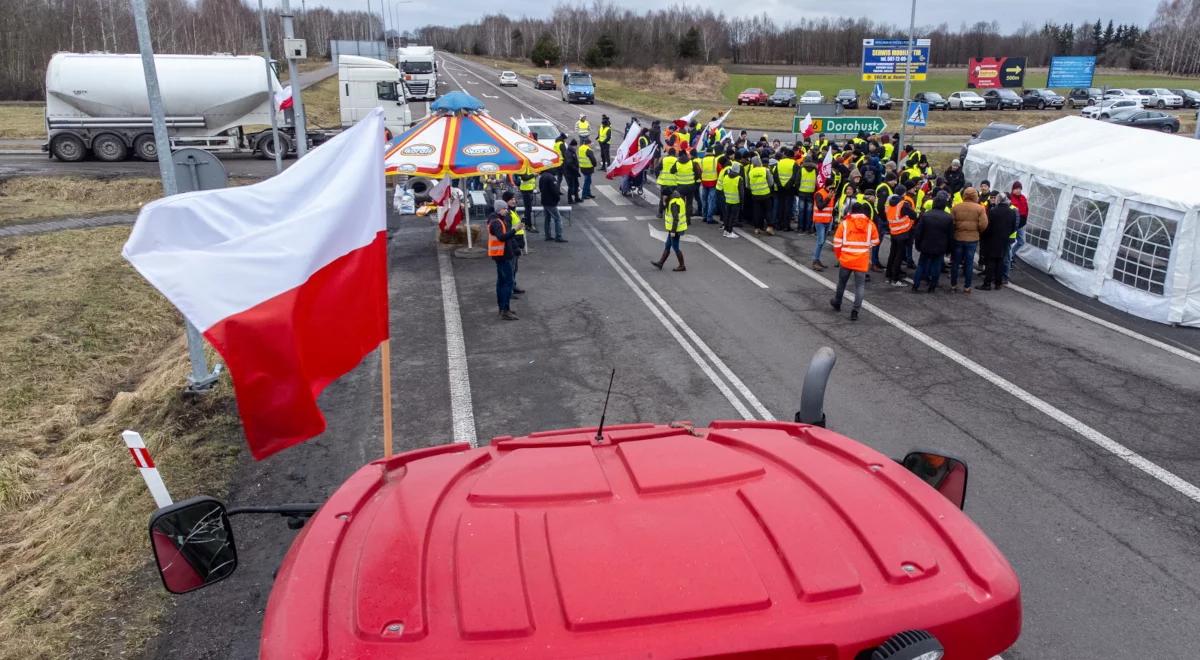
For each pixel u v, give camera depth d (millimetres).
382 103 33406
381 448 7898
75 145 27906
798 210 18484
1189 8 90812
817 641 2229
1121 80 77750
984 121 46531
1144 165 13195
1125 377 9711
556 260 15648
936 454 3449
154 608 5508
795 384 9492
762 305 12734
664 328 11562
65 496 7859
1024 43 109750
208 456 7688
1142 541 6246
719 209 20172
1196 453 7719
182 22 82188
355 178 4461
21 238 18172
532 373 9867
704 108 51094
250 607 5520
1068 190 14016
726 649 2172
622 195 23047
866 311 12461
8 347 12000
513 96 59344
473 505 2818
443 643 2178
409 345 10898
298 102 18250
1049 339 11164
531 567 2436
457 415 8656
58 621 5426
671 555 2467
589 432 3932
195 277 3783
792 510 2727
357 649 2174
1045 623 5281
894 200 13695
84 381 11500
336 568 2549
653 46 91062
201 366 9117
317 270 4230
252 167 27453
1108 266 12953
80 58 27438
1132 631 5199
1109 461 7559
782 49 108250
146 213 3973
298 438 4039
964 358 10359
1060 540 6258
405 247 16859
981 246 13805
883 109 51062
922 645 2193
